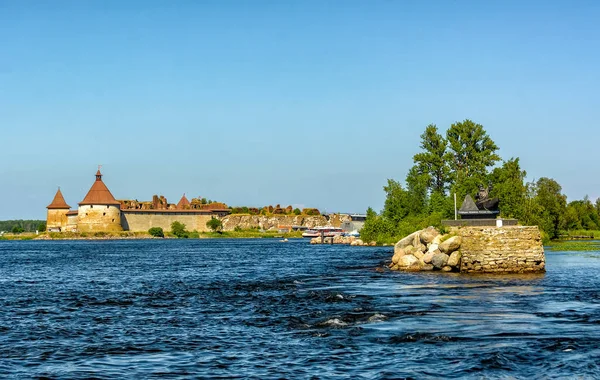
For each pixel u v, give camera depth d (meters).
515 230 49.84
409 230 107.75
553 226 123.69
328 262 72.56
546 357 20.56
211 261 81.69
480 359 20.33
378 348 22.12
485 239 50.12
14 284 49.84
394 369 19.50
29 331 26.80
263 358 21.27
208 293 40.16
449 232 54.28
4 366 20.72
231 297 37.56
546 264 58.03
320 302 33.66
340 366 20.02
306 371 19.59
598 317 27.53
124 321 29.27
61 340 24.78
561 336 23.53
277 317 29.05
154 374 19.67
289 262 74.81
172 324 28.19
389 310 29.69
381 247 112.00
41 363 21.14
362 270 56.75
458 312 29.06
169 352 22.48
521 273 49.09
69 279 54.50
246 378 19.05
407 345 22.44
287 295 37.28
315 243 163.25
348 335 24.25
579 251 80.94
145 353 22.41
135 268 69.00
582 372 18.95
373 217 125.69
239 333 25.61
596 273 48.62
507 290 37.72
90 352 22.67
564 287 39.03
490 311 29.33
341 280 46.19
